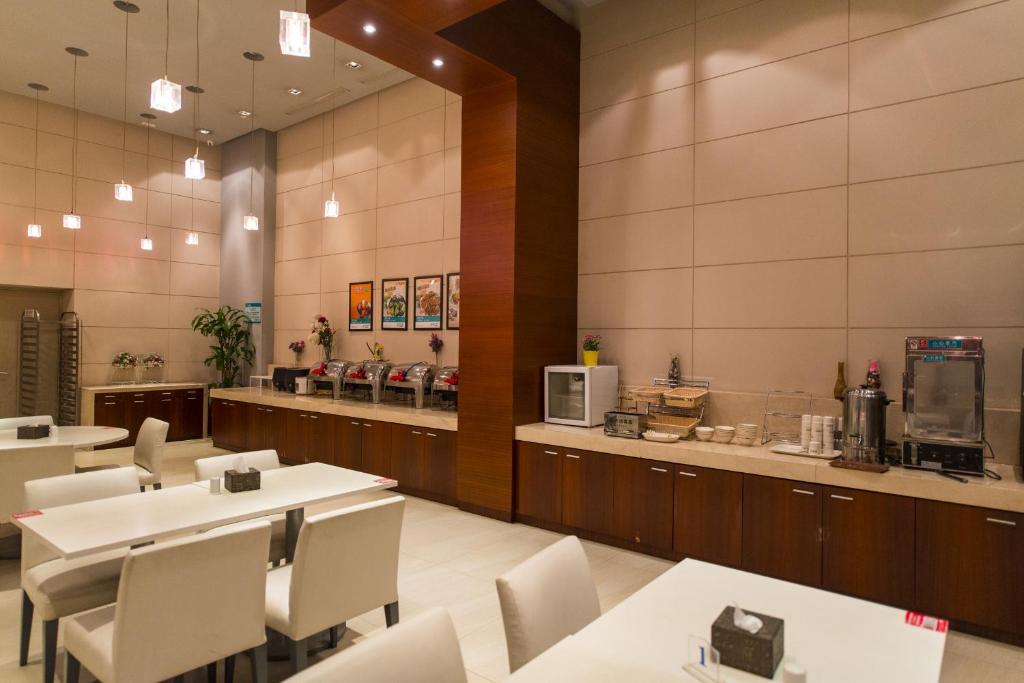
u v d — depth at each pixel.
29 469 4.20
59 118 8.44
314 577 2.50
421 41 4.62
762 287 4.83
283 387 8.45
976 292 3.97
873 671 1.61
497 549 4.68
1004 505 3.22
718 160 5.08
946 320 4.07
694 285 5.20
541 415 5.58
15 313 8.50
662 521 4.47
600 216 5.80
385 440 6.42
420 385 6.59
